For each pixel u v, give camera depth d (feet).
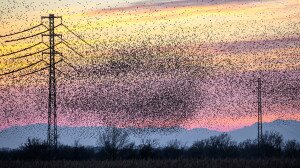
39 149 257.55
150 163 231.71
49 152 255.09
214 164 231.50
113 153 275.18
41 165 224.94
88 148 284.00
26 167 221.87
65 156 273.95
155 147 285.23
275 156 289.12
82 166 224.94
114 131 278.87
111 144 277.64
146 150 277.03
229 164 232.12
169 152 297.12
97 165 227.61
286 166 232.53
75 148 278.46
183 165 229.25
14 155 261.85
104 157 274.77
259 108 293.64
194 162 236.22
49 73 243.19
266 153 297.94
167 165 229.04
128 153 276.62
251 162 238.27
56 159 255.50
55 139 254.47
